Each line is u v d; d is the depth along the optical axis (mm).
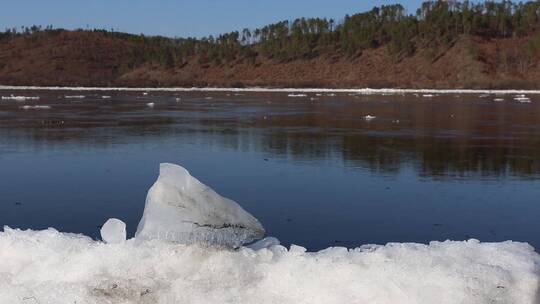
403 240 6855
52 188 9773
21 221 7738
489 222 7598
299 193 9344
